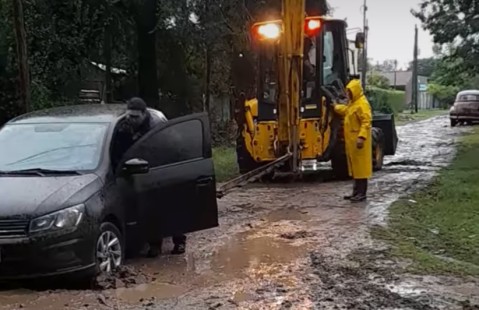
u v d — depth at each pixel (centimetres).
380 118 1781
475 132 3192
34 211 648
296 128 1413
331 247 844
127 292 659
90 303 619
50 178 705
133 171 742
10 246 638
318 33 1416
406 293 639
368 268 734
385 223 1000
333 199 1246
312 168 1681
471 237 933
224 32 2114
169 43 2378
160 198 785
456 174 1575
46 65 1944
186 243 895
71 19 2009
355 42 1648
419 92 8581
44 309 601
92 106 881
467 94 3803
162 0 2038
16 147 773
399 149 2327
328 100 1450
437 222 1033
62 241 649
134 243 767
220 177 1588
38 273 646
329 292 646
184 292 658
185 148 813
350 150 1208
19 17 1292
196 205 812
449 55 3434
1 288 677
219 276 722
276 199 1266
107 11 2077
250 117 1518
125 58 2416
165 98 2605
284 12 1384
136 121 809
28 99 1312
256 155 1510
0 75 1866
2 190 678
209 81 2722
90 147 759
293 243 880
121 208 734
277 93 1422
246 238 921
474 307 594
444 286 663
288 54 1388
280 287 668
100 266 690
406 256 789
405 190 1338
